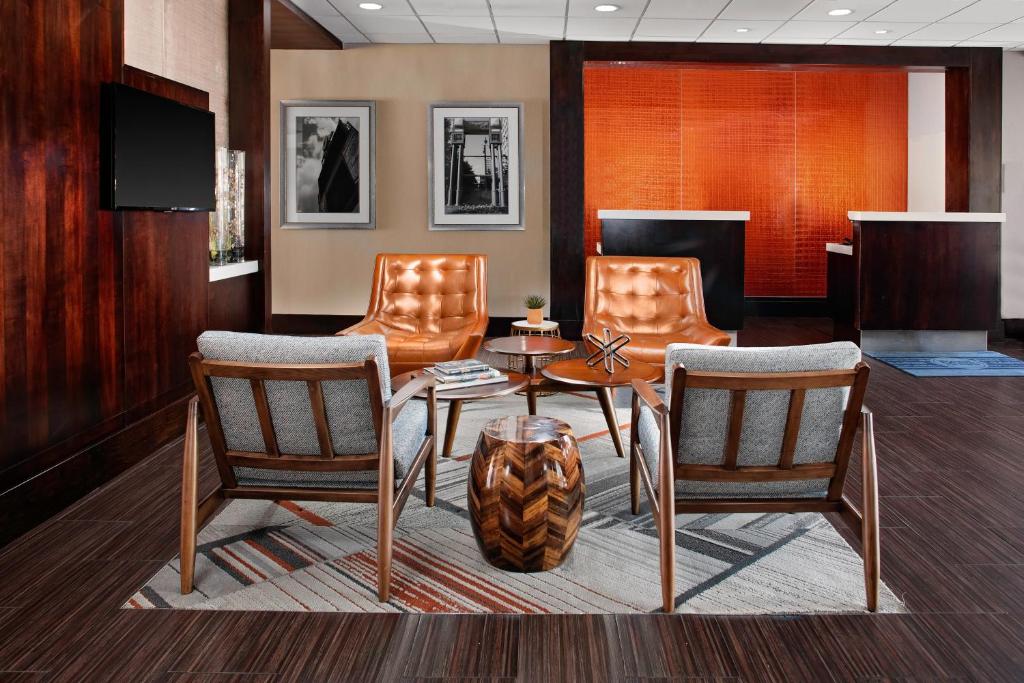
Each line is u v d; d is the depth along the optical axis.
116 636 1.81
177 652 1.74
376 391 1.92
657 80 8.16
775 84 8.16
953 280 5.87
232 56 4.61
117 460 2.94
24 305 2.38
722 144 8.21
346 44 6.41
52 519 2.51
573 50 6.20
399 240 6.57
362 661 1.71
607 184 8.25
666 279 4.33
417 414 2.42
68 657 1.72
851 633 1.83
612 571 2.15
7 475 2.31
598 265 4.39
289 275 6.62
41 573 2.12
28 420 2.41
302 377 1.91
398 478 2.10
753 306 8.27
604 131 8.21
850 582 2.08
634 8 5.29
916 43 6.16
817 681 1.64
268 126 4.69
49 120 2.49
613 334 4.16
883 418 3.90
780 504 2.03
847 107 8.16
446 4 5.25
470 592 2.02
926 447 3.38
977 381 4.82
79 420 2.70
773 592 2.03
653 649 1.76
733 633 1.83
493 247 6.57
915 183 7.99
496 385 2.89
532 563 2.11
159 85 3.23
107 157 2.83
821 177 8.22
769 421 1.93
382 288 4.40
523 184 6.48
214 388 2.01
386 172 6.52
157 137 3.13
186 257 3.53
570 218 6.33
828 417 1.94
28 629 1.83
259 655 1.73
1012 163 6.40
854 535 2.40
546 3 5.20
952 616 1.91
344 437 2.04
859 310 5.88
